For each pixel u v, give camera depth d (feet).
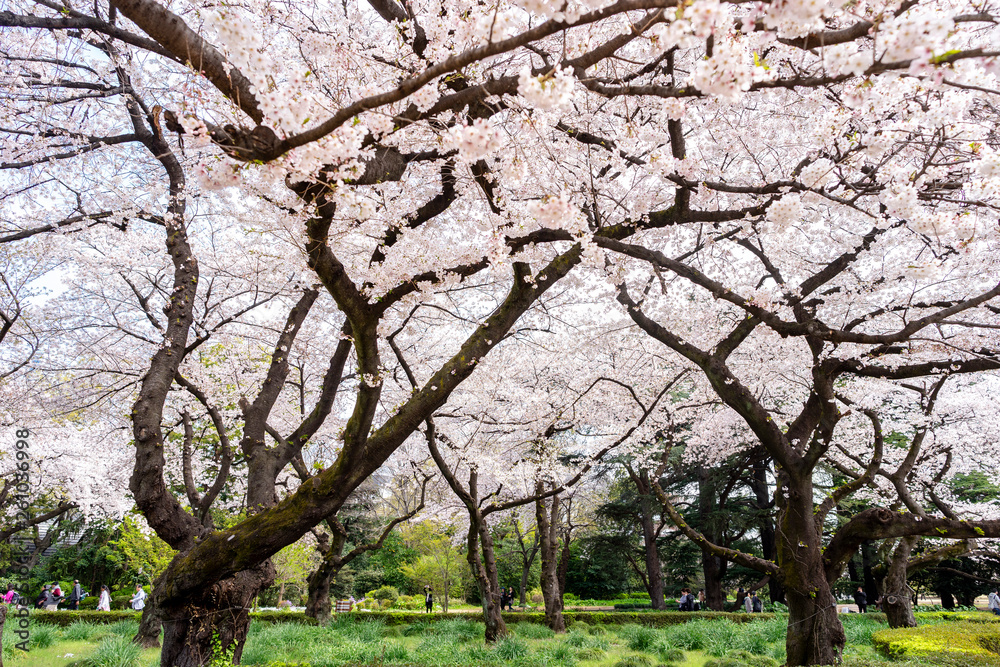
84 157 22.00
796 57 13.93
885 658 21.27
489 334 16.57
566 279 27.25
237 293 28.89
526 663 24.40
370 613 41.63
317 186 11.28
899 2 7.94
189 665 15.78
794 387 34.27
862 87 8.19
